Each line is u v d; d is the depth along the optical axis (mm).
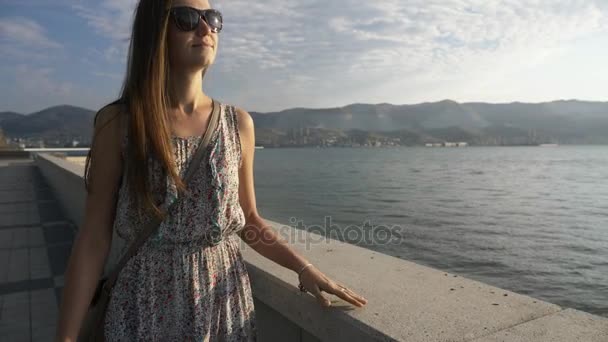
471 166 102375
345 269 1959
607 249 19656
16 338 3945
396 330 1282
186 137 1310
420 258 17406
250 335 1477
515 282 14891
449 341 1215
